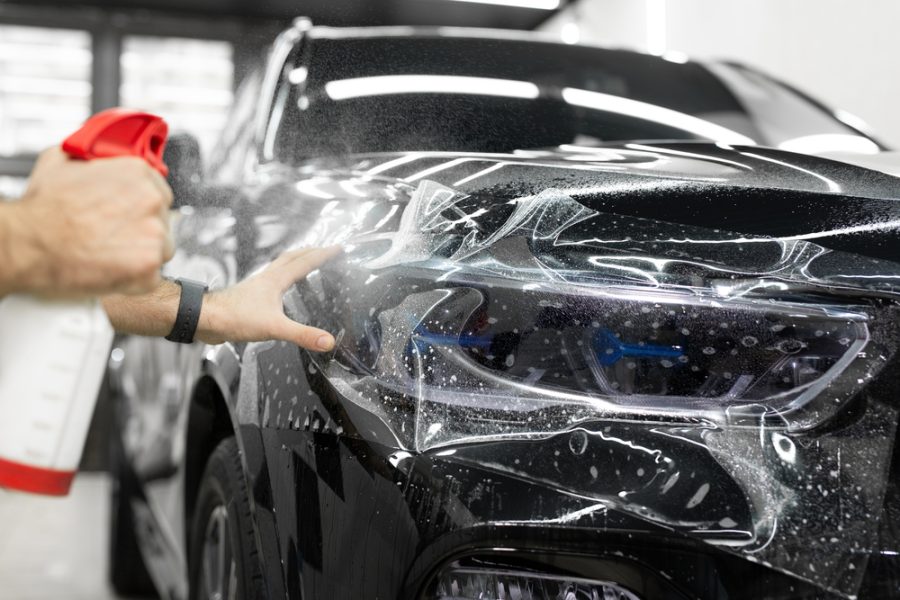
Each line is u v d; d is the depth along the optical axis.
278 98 1.58
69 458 0.47
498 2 4.62
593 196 0.92
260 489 0.86
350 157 1.29
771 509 0.75
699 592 0.75
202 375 1.08
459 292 0.83
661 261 0.85
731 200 0.92
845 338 0.82
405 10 4.68
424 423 0.77
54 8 5.04
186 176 1.46
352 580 0.77
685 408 0.79
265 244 1.07
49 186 0.42
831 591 0.74
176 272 1.38
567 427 0.77
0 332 0.46
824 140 1.67
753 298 0.83
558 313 0.82
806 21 3.21
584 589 0.76
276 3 1.83
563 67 1.76
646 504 0.74
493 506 0.73
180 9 5.09
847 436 0.79
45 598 1.96
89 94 5.11
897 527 0.76
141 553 1.96
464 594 0.75
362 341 0.83
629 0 4.52
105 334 0.47
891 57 2.73
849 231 0.88
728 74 1.87
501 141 1.49
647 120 1.66
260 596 0.91
